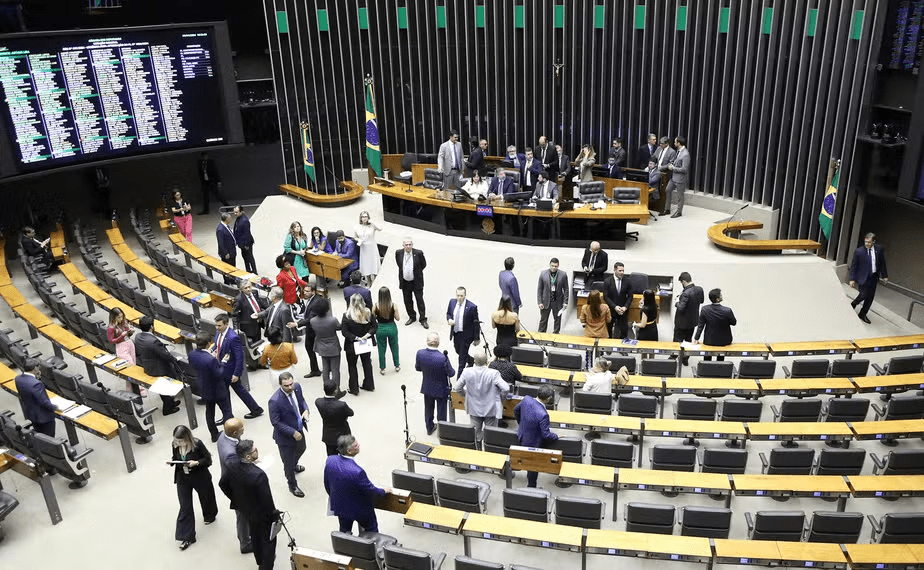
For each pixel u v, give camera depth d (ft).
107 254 57.77
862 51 48.47
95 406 33.88
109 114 54.29
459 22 65.46
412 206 54.85
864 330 44.80
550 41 63.72
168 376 34.99
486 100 67.51
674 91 59.72
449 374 33.22
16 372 39.96
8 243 58.59
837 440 31.99
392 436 34.19
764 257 46.78
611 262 46.96
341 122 68.69
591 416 31.32
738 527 28.04
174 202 59.77
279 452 31.89
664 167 55.62
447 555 27.14
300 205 62.28
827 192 49.57
